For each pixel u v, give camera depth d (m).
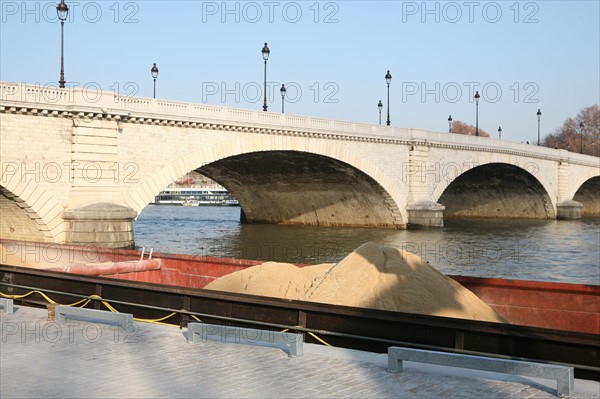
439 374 10.12
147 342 12.25
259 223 83.31
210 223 88.00
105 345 12.01
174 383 9.73
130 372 10.30
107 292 16.19
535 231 72.19
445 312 15.42
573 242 59.47
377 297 15.55
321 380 9.85
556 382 9.62
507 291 17.69
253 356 11.23
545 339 10.98
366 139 62.44
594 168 102.75
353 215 73.12
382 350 12.44
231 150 49.31
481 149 77.25
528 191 92.31
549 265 44.06
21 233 41.28
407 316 12.27
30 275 17.53
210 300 14.45
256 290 18.05
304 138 55.53
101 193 40.25
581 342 10.64
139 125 43.03
